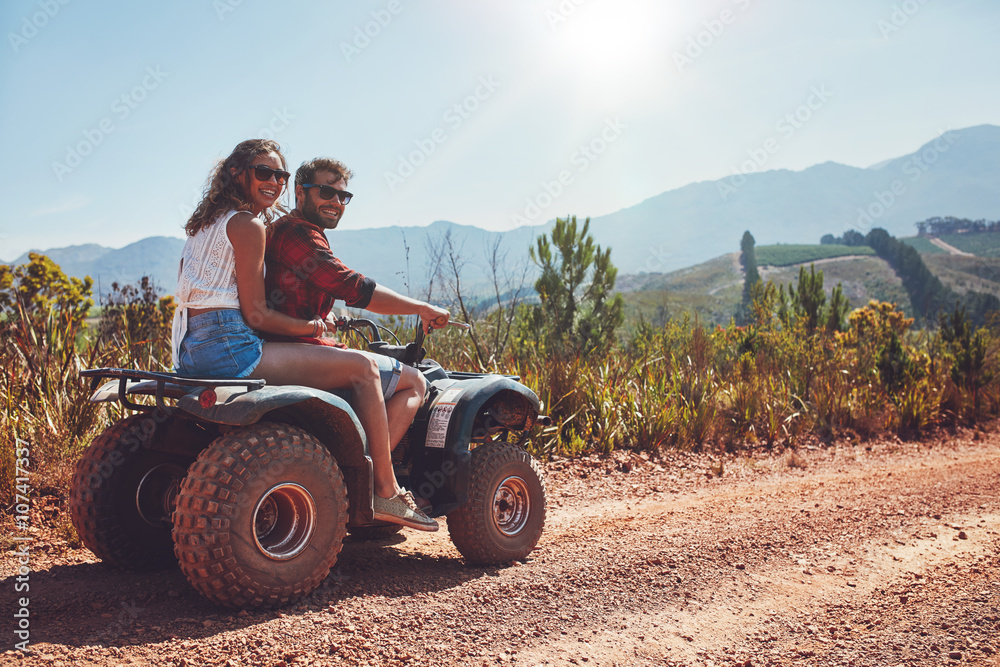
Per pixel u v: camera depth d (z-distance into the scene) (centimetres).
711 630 311
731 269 17850
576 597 342
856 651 290
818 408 1005
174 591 311
